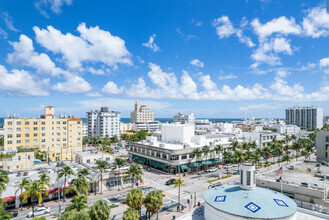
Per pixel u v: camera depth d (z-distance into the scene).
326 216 31.73
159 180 81.69
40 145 116.06
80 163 87.19
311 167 65.69
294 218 27.83
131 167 64.94
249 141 123.75
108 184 72.12
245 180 32.34
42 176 51.88
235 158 97.31
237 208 27.67
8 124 109.19
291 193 47.72
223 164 108.56
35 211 51.38
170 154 88.56
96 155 92.44
